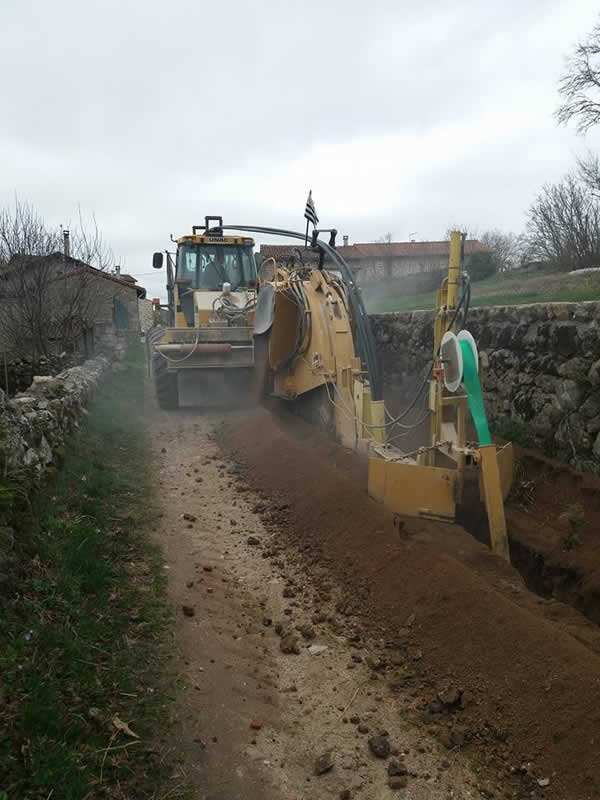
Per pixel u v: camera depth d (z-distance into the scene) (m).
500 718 3.24
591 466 5.57
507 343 6.93
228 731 3.31
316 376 7.65
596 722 2.94
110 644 3.76
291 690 3.73
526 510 5.72
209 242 12.95
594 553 4.71
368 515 5.14
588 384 5.65
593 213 17.25
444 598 4.04
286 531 5.84
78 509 5.58
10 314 12.95
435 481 4.95
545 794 2.84
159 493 6.89
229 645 4.10
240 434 9.09
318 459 6.72
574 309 5.89
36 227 13.09
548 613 3.91
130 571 4.80
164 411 11.49
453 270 4.98
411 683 3.69
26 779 2.62
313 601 4.67
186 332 11.05
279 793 2.97
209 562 5.30
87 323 15.41
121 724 3.09
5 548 3.93
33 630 3.54
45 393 7.27
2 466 4.60
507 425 6.80
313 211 7.93
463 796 2.93
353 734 3.37
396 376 9.62
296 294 8.10
